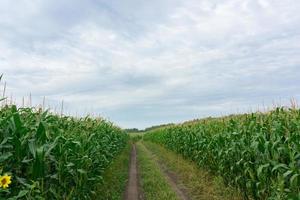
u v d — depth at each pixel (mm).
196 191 12781
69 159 7984
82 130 11391
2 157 5699
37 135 6527
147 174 16953
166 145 31922
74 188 8188
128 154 31297
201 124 20016
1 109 7301
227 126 13539
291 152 7922
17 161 6141
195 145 17812
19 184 6203
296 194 7145
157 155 27984
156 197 11812
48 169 7074
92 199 10633
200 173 15719
